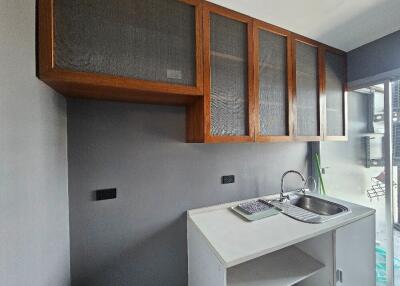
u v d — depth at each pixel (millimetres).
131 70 961
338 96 1830
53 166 889
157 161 1389
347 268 1367
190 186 1503
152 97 1178
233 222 1358
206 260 1137
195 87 1125
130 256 1305
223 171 1638
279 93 1475
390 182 1667
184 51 1107
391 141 1669
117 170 1270
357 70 1816
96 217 1214
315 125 1659
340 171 2098
